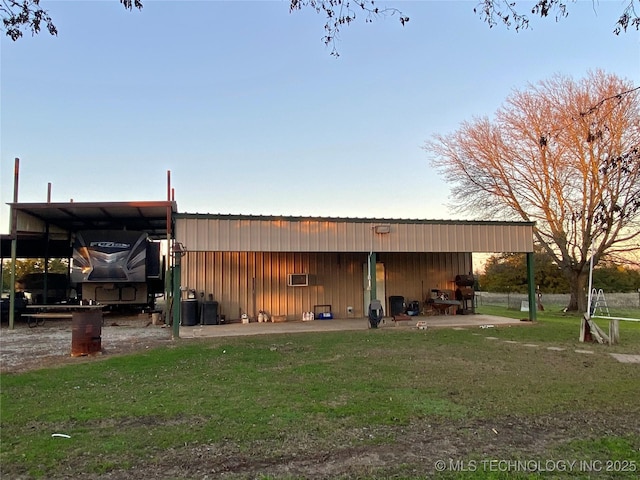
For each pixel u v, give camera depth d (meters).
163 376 6.73
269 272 15.70
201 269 15.06
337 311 16.28
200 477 3.32
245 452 3.78
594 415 4.81
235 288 15.30
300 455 3.72
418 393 5.68
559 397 5.51
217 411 4.90
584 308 20.94
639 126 15.31
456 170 24.22
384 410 4.95
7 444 3.93
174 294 11.47
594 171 18.03
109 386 6.09
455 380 6.43
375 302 13.21
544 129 20.14
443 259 17.55
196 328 13.27
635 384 6.21
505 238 14.48
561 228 21.30
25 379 6.44
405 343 10.12
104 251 15.32
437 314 17.03
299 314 15.83
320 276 16.19
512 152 22.23
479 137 23.25
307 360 8.05
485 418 4.70
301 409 4.97
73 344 8.48
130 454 3.73
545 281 30.06
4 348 9.45
